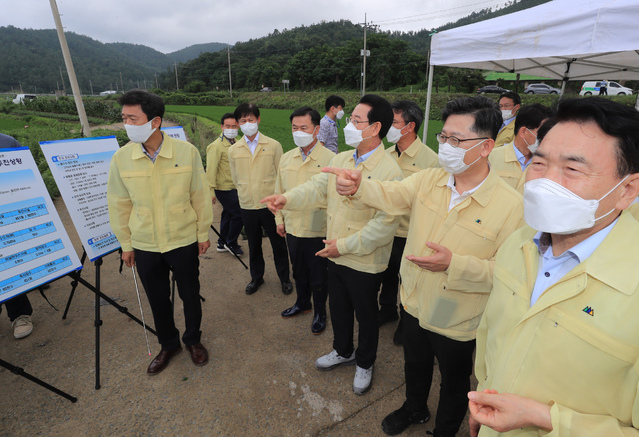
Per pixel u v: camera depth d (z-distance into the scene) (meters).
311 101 46.00
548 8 2.99
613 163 0.75
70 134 15.76
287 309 3.22
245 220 3.50
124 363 2.64
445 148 1.46
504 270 1.07
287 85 74.62
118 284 3.83
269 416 2.18
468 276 1.42
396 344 2.85
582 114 0.78
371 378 2.38
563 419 0.77
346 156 2.30
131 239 2.41
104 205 2.79
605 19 2.47
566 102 0.80
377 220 1.98
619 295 0.75
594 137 0.76
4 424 2.13
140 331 3.03
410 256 1.43
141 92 2.08
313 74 69.56
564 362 0.82
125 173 2.24
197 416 2.18
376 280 2.17
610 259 0.78
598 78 5.33
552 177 0.82
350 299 2.33
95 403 2.28
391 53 57.25
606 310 0.76
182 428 2.10
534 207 0.84
